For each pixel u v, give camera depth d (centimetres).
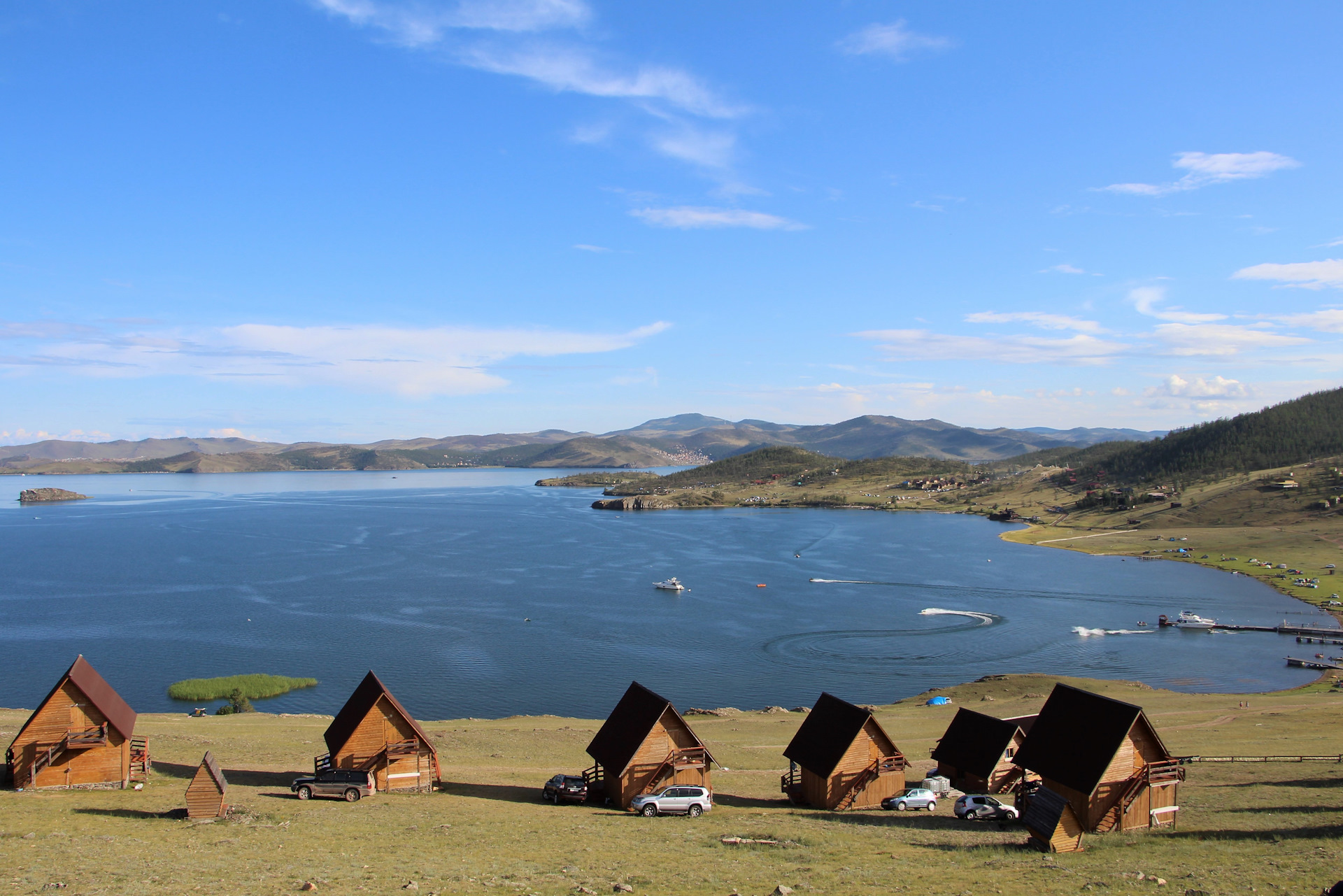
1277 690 11119
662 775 4841
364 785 4831
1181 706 9350
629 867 3300
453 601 17550
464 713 10350
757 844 3769
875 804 5003
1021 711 8575
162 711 10169
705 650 13562
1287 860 3234
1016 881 3053
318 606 16875
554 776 5644
